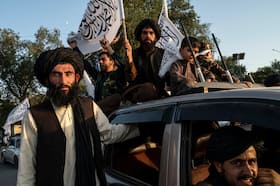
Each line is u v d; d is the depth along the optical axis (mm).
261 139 2297
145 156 2803
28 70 46094
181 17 32688
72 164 2615
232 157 2100
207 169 2400
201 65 4902
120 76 5234
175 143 2410
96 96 5801
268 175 2227
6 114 48125
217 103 2199
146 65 4773
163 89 4508
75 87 2660
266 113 1888
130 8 27422
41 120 2605
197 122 2379
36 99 38625
